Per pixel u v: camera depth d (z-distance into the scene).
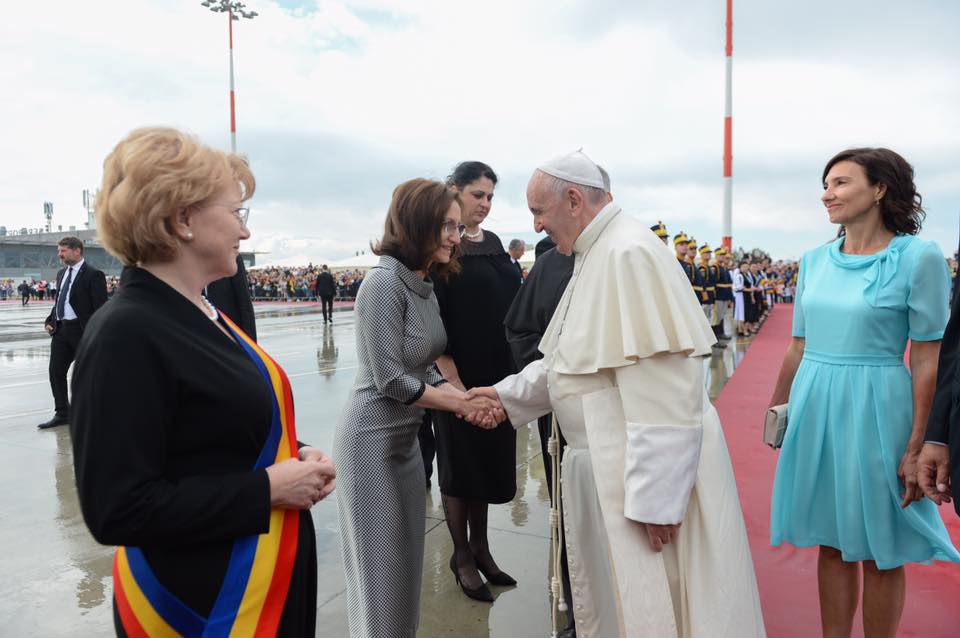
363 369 2.17
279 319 20.38
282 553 1.25
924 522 1.97
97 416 1.06
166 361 1.11
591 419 1.79
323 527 3.59
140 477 1.06
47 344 13.64
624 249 1.73
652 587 1.68
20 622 2.60
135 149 1.17
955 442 1.53
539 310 2.51
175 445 1.15
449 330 2.92
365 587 2.08
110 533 1.05
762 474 4.24
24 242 54.94
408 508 2.17
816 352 2.14
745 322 14.33
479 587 2.77
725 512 1.74
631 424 1.67
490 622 2.59
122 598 1.19
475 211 2.91
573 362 1.79
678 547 1.73
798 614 2.56
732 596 1.68
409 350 2.12
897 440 1.97
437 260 2.18
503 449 2.82
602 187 1.89
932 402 1.76
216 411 1.17
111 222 1.16
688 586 1.71
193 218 1.23
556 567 2.12
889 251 1.98
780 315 20.62
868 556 2.02
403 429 2.16
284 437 1.34
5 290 42.94
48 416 6.42
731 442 5.05
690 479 1.65
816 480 2.12
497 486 2.80
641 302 1.67
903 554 2.00
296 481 1.25
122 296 1.15
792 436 2.17
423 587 2.89
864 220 2.08
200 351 1.16
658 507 1.62
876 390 1.99
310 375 8.69
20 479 4.40
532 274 2.61
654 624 1.67
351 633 2.15
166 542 1.12
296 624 1.30
